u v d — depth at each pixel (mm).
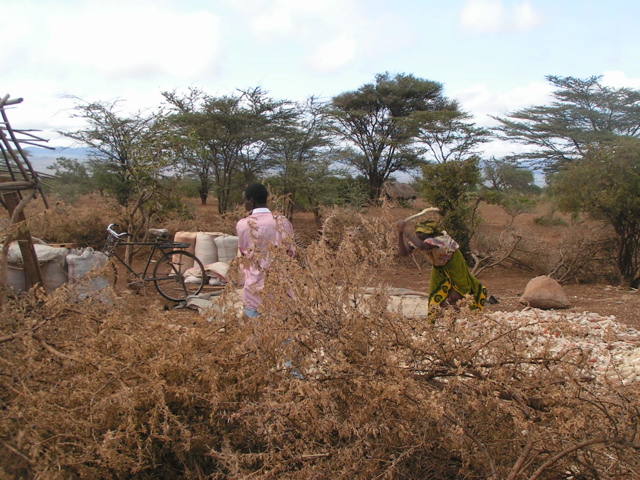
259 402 2502
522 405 2336
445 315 2641
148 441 2332
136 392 2395
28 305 2924
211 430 2590
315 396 2309
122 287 7699
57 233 11062
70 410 2260
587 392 2396
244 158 21203
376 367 2447
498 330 2600
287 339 2693
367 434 2242
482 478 2307
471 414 2375
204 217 15125
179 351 2627
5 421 2160
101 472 2236
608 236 11227
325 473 2203
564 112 34781
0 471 2082
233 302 3186
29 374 2486
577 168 10562
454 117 30844
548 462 2086
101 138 15539
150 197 9055
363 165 31297
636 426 2199
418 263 12867
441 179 12625
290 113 22125
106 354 2723
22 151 3822
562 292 7957
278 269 2881
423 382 2447
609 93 34375
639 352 4973
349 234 3012
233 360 2707
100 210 12000
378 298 2789
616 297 9016
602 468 2291
